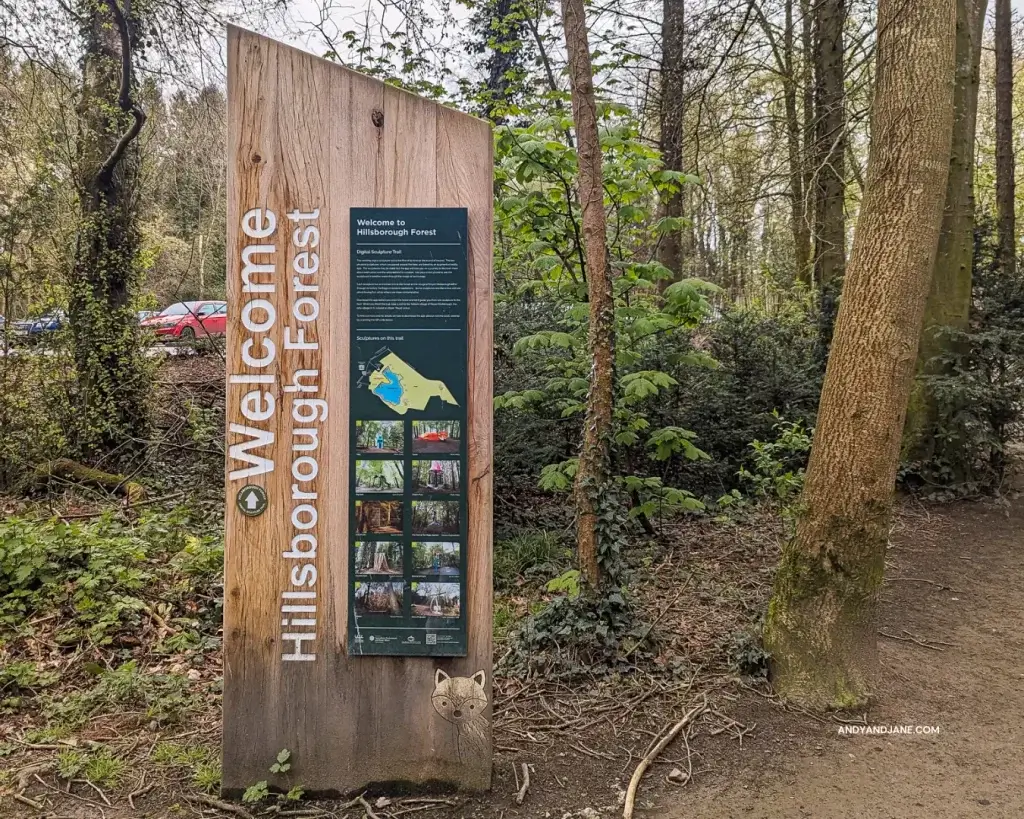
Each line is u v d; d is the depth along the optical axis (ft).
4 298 25.35
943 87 12.26
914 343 12.95
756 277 77.56
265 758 10.44
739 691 13.78
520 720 13.01
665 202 23.49
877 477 13.05
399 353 10.06
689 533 24.44
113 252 28.58
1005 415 28.76
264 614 10.35
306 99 9.95
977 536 24.39
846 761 11.71
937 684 14.37
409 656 10.32
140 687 13.57
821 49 35.29
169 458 29.35
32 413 25.57
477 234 10.03
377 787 10.46
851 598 13.29
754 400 31.48
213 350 38.27
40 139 27.53
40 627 15.76
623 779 11.25
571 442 26.40
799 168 34.37
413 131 9.98
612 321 15.74
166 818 10.18
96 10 29.53
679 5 35.27
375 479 10.18
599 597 15.30
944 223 28.84
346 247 10.03
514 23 30.37
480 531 10.23
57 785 10.99
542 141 20.72
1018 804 10.58
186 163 48.65
